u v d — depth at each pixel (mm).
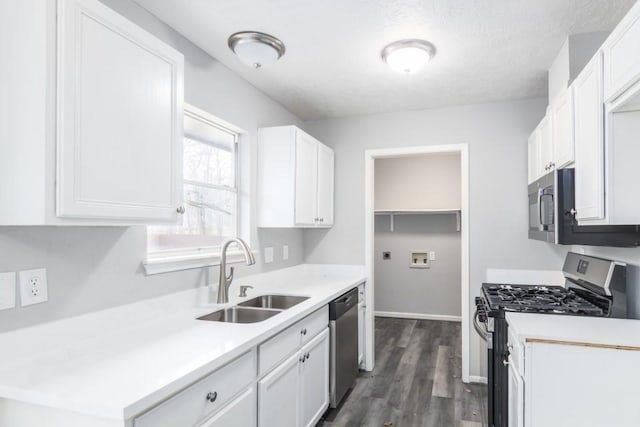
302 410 2227
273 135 2930
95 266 1624
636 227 1777
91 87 1229
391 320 5418
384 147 3617
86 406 1052
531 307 2176
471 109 3377
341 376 2834
